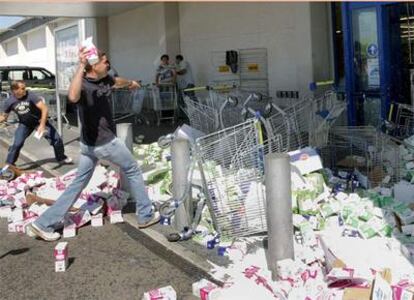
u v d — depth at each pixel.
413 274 4.21
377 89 9.45
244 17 13.12
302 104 7.78
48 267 5.12
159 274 4.82
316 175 6.12
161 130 13.10
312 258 4.58
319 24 11.30
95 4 14.34
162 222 6.09
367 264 4.40
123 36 18.61
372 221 5.18
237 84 13.44
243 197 5.34
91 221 6.25
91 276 4.87
